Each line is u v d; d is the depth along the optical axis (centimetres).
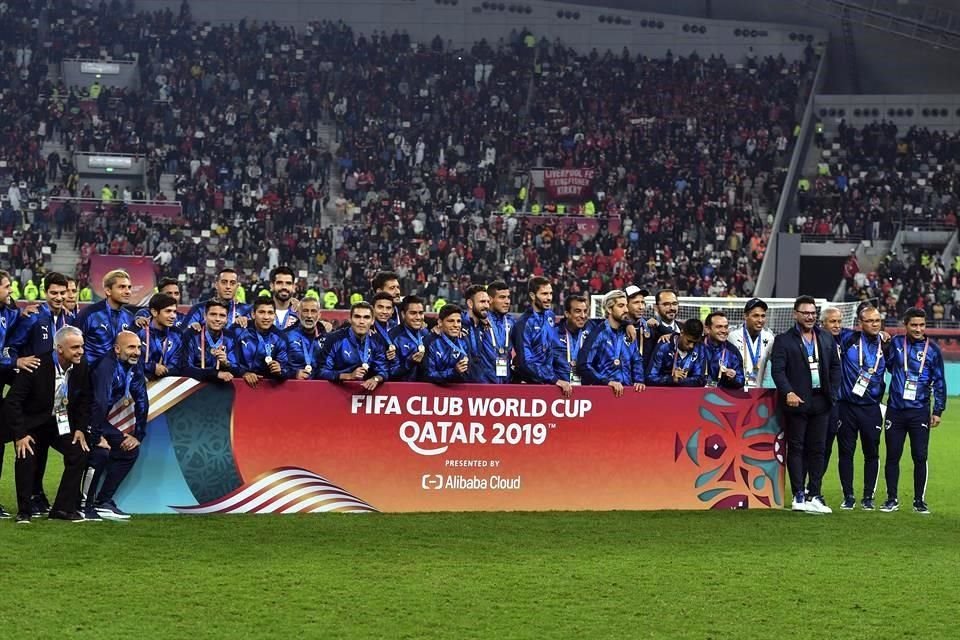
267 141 4231
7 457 1409
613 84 4756
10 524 967
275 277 1174
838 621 709
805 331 1137
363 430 1078
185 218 3816
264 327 1085
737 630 684
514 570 833
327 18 4988
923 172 4422
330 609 712
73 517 994
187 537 933
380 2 5019
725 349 1175
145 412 1021
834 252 4088
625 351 1149
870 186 4300
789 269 3033
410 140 4384
